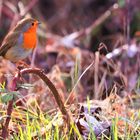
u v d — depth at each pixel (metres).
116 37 15.59
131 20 15.81
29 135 7.79
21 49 9.88
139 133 8.12
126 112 9.02
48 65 14.25
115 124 8.12
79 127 8.21
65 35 16.75
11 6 16.47
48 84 7.75
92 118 8.28
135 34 14.67
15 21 15.38
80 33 15.70
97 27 15.95
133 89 11.20
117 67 12.14
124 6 15.59
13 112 8.82
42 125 8.42
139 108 9.56
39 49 14.61
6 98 6.93
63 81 11.91
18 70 7.54
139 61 12.95
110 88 10.85
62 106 7.94
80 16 17.95
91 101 9.53
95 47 15.68
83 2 18.17
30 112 8.96
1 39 16.69
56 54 14.63
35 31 9.96
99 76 12.15
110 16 16.06
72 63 13.38
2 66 11.94
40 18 17.44
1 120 7.27
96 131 8.14
